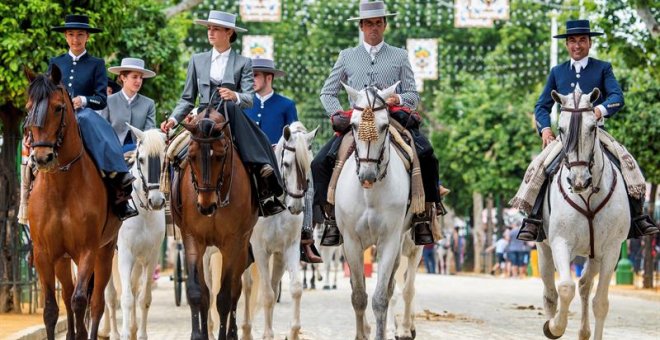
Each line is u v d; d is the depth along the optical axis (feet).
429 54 133.08
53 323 45.24
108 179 47.60
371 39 52.95
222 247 47.80
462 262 199.41
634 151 108.58
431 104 206.08
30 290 73.31
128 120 61.00
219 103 48.85
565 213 48.08
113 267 60.08
